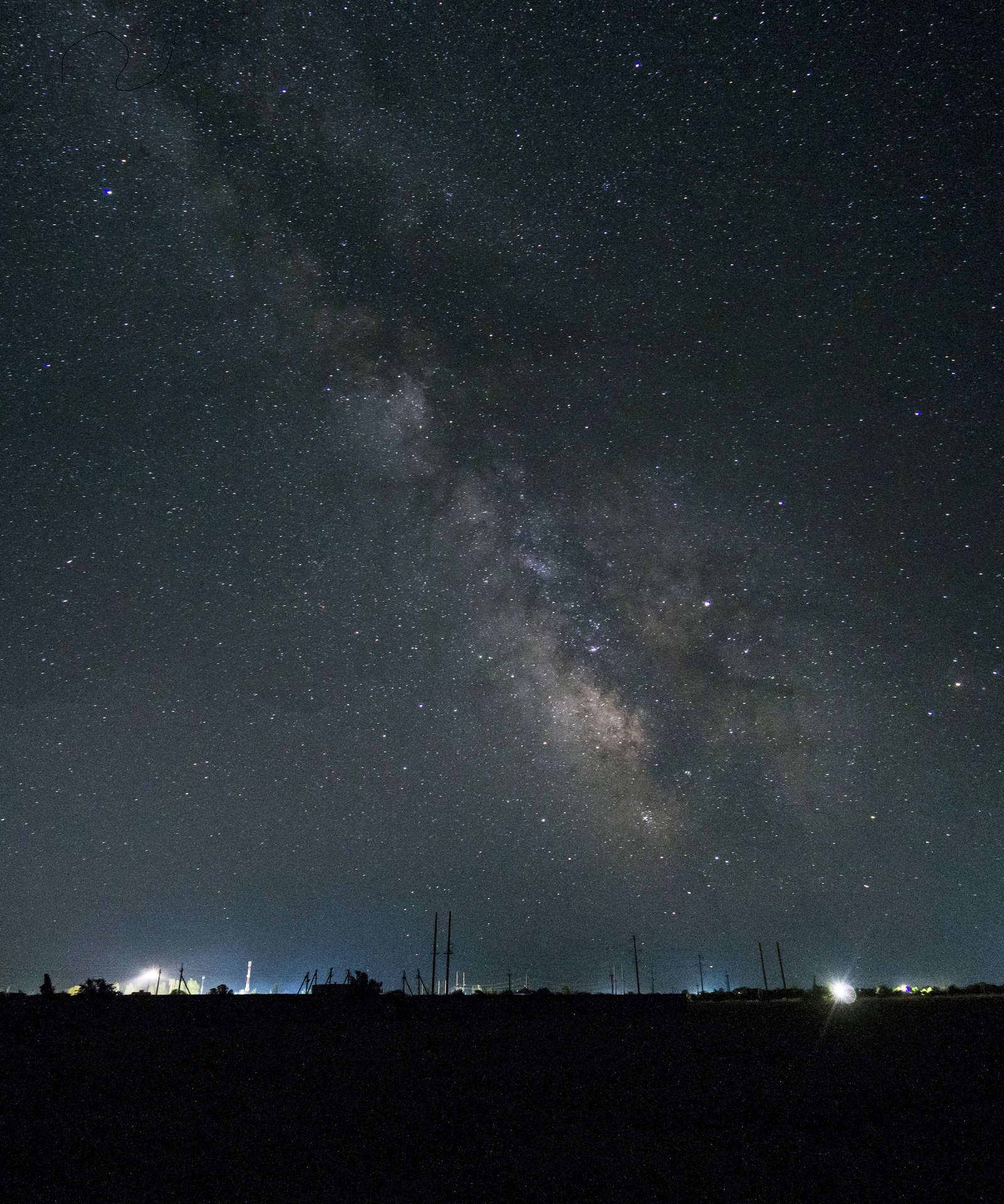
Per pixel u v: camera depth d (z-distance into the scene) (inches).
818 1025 535.2
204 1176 259.1
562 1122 318.3
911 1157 269.6
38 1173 262.4
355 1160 274.7
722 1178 253.1
